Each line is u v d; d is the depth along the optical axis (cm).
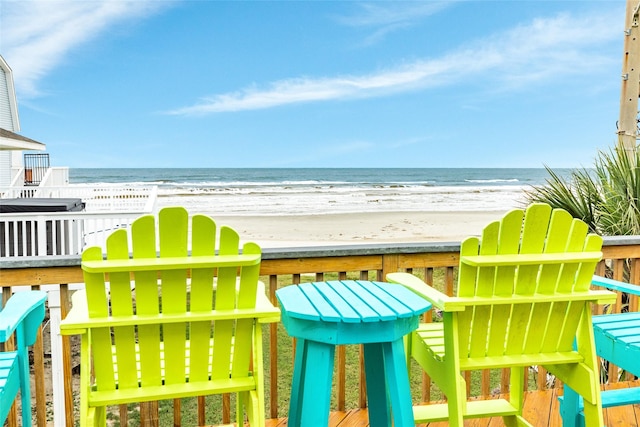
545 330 184
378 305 166
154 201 856
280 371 595
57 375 395
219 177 5197
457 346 172
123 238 150
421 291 183
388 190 4109
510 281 173
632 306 290
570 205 429
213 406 517
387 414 201
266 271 228
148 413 228
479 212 2931
